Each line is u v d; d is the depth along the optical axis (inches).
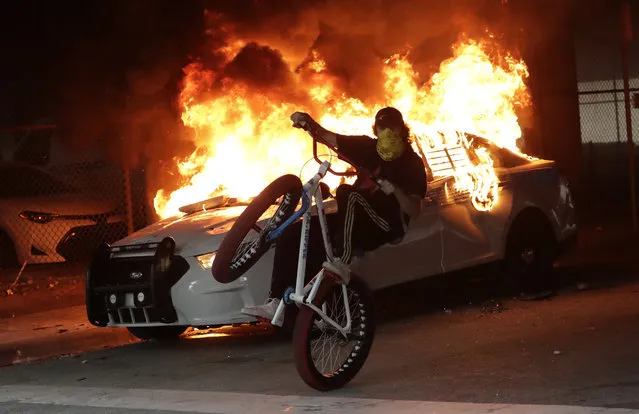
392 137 251.1
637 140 825.5
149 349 331.3
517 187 383.2
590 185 722.2
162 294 305.4
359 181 258.5
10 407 255.3
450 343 304.7
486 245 370.0
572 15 655.1
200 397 252.4
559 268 449.1
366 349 255.9
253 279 301.0
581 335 301.6
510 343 297.4
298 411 230.7
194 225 320.8
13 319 384.8
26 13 722.8
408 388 248.5
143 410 242.4
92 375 294.5
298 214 245.4
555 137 645.9
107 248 320.8
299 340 243.0
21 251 496.1
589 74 751.1
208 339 343.0
